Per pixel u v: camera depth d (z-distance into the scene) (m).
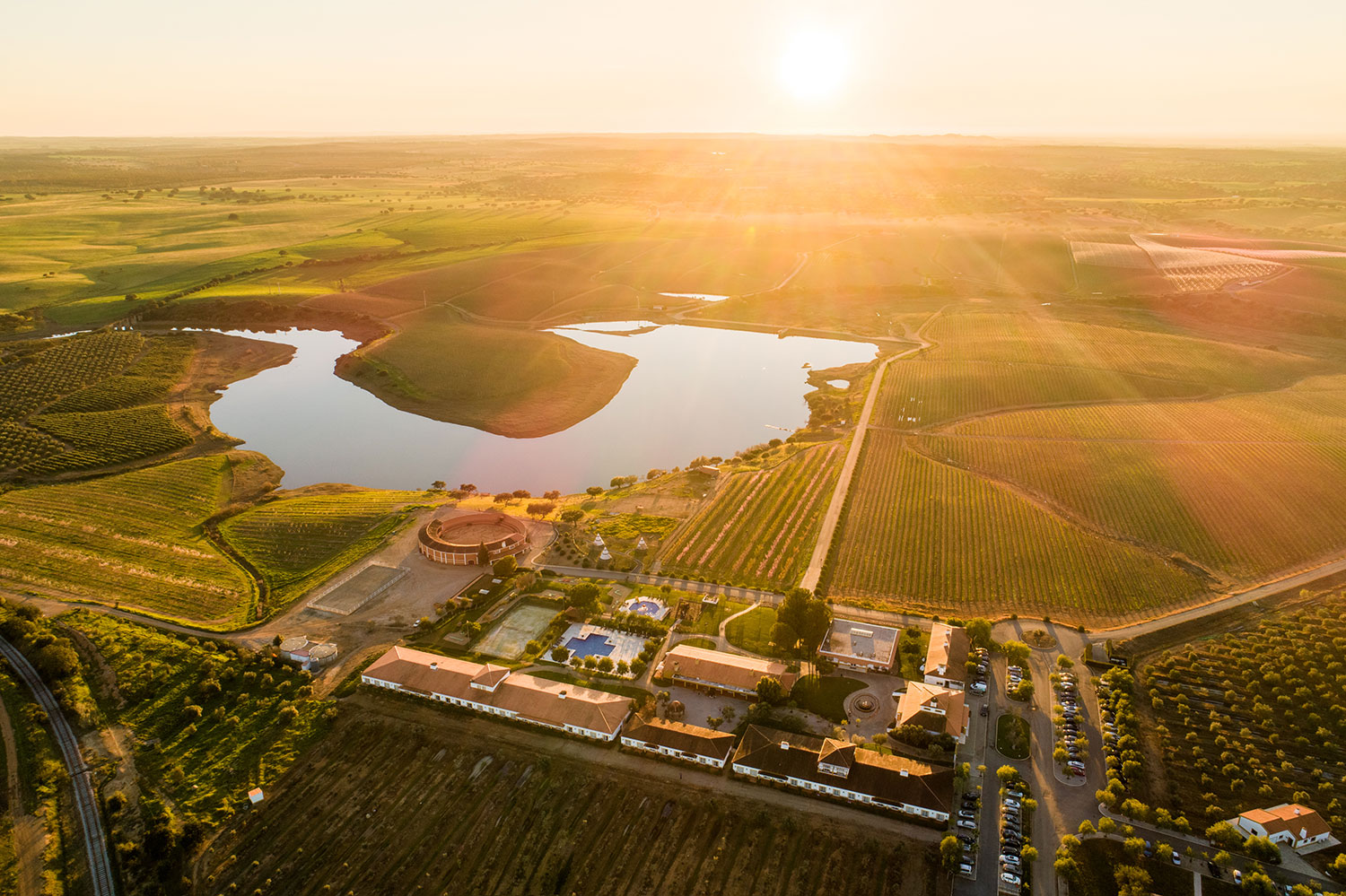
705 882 83.75
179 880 84.94
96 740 103.94
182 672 115.94
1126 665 114.31
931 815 89.44
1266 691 108.62
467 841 89.50
